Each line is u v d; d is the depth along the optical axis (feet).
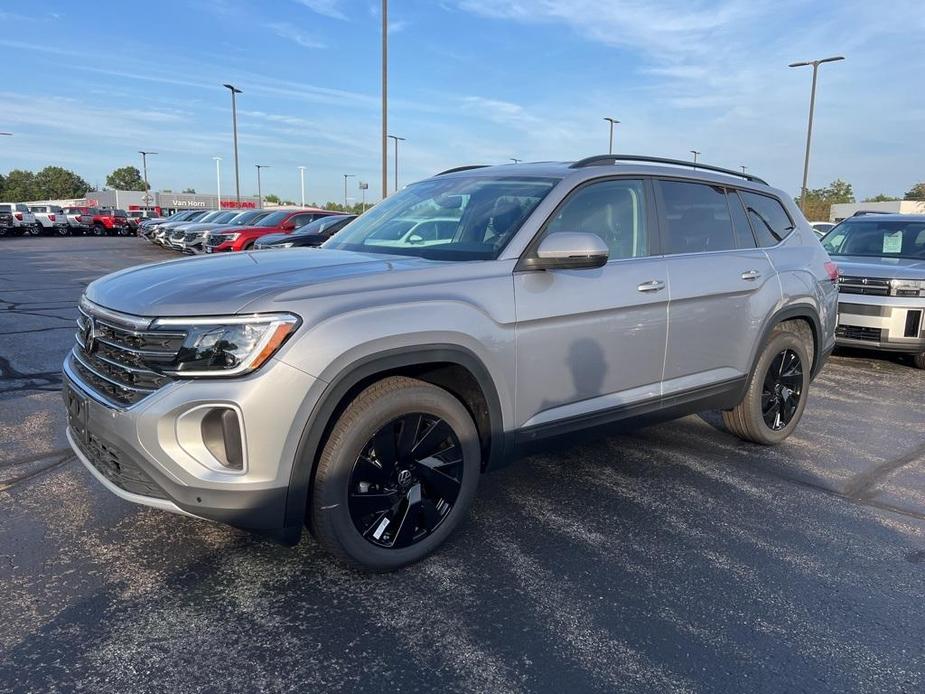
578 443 12.37
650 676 8.32
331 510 9.49
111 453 9.34
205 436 8.81
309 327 8.90
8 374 21.88
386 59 71.56
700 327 13.88
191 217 107.45
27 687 7.84
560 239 10.69
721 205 15.23
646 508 13.05
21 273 57.88
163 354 8.76
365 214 14.98
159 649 8.58
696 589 10.28
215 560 10.69
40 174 426.92
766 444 16.75
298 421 8.84
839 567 11.05
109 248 95.45
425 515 10.64
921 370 26.66
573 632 9.14
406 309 9.69
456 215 12.66
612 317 12.19
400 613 9.46
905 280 25.20
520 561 10.94
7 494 12.83
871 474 15.19
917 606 9.98
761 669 8.52
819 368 17.74
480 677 8.23
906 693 8.14
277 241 49.11
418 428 10.28
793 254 16.58
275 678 8.13
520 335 10.93
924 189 168.45
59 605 9.43
